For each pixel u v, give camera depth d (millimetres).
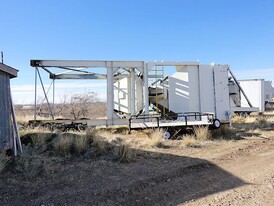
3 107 7375
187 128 12281
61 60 13500
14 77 8328
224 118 15344
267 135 12766
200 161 7887
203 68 15281
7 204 4797
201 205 4812
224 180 6230
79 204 4863
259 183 5938
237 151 9305
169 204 4898
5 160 6754
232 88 17891
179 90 15359
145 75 14445
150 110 16406
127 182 5988
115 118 13891
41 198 5070
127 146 8203
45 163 7102
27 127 11984
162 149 9516
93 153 8297
